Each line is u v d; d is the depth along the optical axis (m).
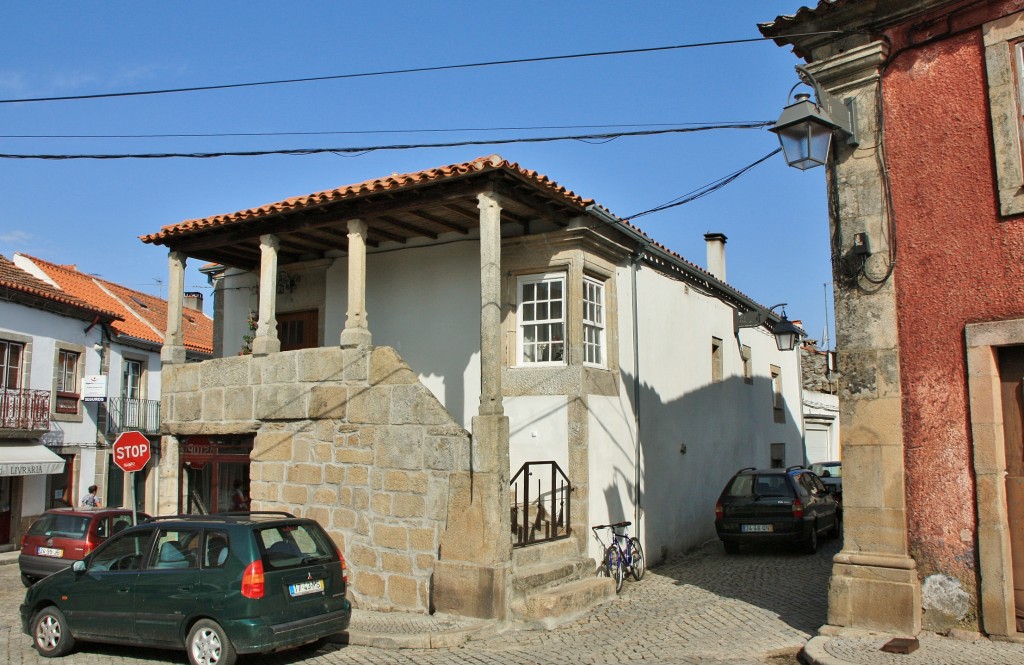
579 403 11.75
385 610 10.27
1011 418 7.32
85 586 8.60
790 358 23.36
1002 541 7.12
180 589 8.02
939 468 7.52
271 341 12.02
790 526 13.90
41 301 21.72
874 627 7.60
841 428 8.08
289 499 11.38
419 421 10.37
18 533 20.77
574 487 11.61
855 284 8.12
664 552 14.09
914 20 7.96
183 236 13.04
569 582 10.59
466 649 8.66
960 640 7.20
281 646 7.83
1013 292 7.23
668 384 14.84
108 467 24.50
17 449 20.52
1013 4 7.39
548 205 11.44
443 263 13.05
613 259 13.16
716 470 16.78
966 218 7.55
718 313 17.70
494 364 9.95
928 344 7.67
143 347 26.52
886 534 7.69
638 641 8.53
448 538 9.83
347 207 11.48
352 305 11.25
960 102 7.68
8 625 10.47
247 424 11.94
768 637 8.31
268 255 12.23
